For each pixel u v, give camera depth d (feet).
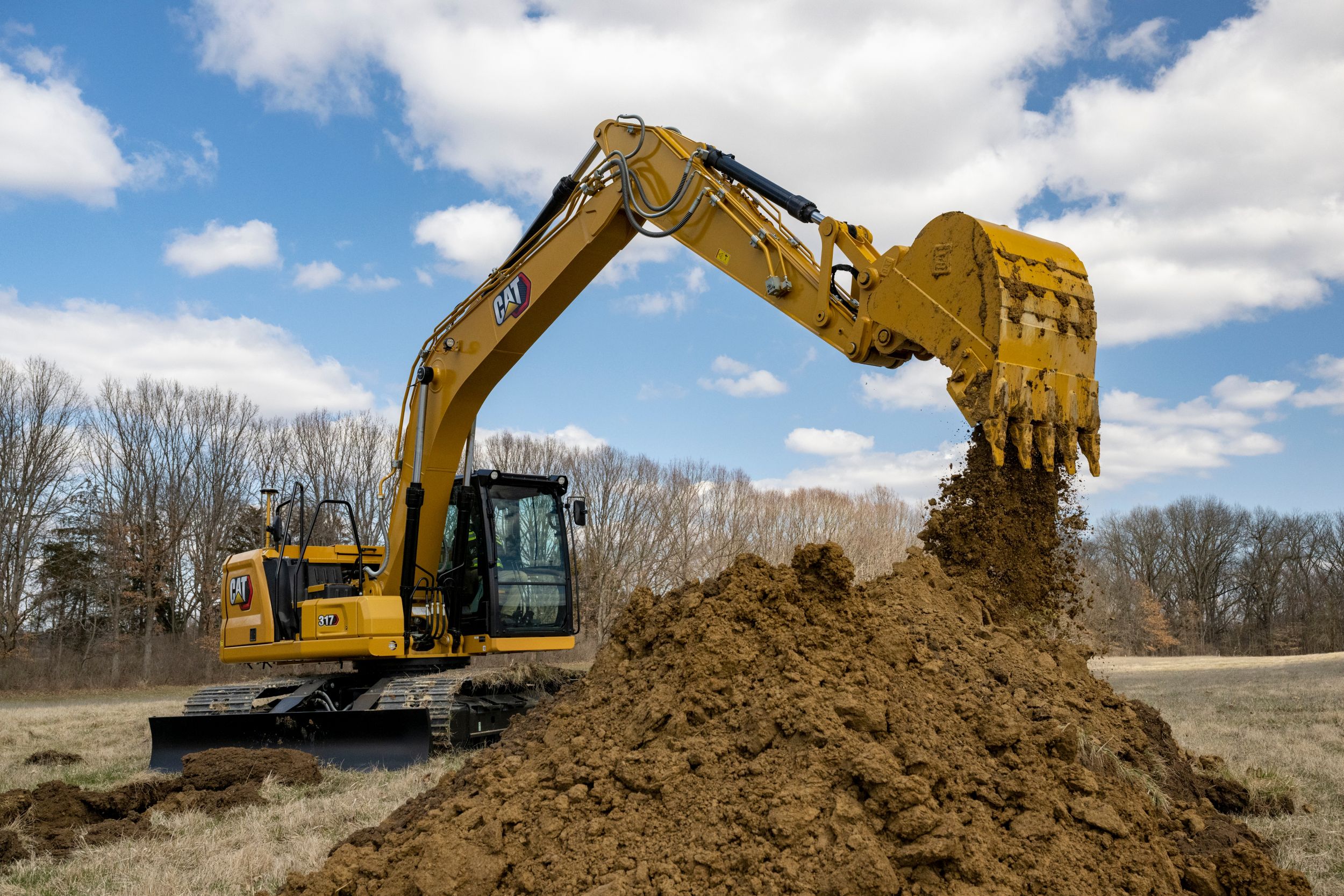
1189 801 15.26
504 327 27.84
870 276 17.85
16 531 105.60
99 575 111.55
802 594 14.80
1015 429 15.76
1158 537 207.51
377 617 29.40
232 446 121.29
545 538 32.65
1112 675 73.36
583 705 15.30
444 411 29.60
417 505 29.84
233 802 21.40
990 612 17.13
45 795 20.44
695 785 12.28
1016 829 11.70
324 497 124.88
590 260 25.95
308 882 12.69
